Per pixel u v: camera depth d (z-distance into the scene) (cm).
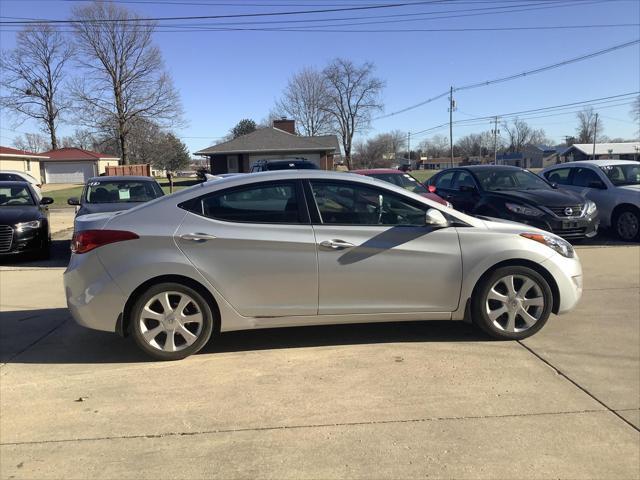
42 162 5631
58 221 1756
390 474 289
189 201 447
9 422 349
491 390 385
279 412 358
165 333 444
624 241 1064
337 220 455
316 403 369
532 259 469
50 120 6394
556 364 430
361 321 462
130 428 340
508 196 967
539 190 1000
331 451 311
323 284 449
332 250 447
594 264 834
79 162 5712
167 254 432
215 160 4206
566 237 934
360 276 452
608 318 548
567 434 325
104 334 524
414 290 461
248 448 315
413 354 455
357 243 449
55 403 375
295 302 450
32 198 1078
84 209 934
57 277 820
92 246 432
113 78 5575
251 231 441
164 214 441
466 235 466
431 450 310
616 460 299
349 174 476
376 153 9600
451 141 5681
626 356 446
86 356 465
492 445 314
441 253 459
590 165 1161
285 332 516
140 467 298
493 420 343
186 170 8812
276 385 398
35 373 429
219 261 437
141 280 430
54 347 489
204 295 444
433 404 365
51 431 337
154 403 373
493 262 464
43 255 1009
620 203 1062
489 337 490
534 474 287
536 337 492
